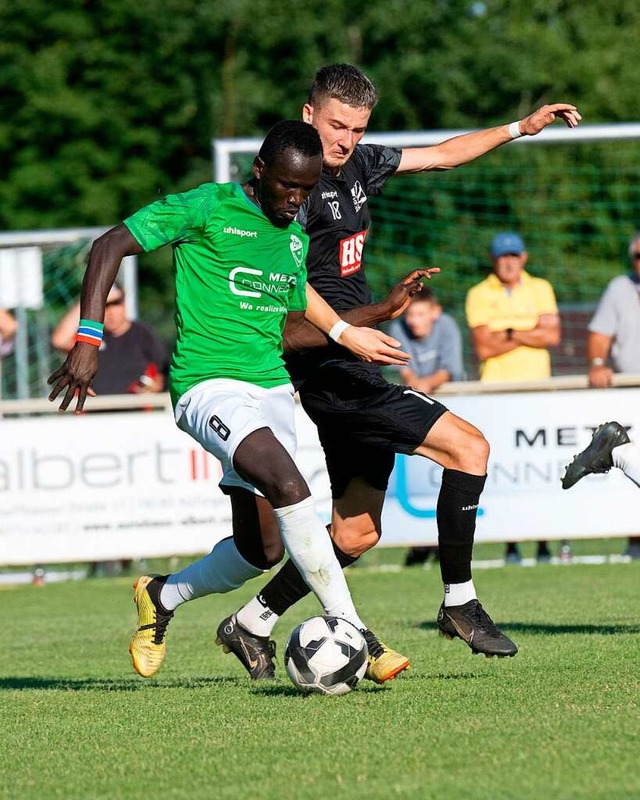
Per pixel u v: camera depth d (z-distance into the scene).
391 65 83.69
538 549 33.00
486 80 85.50
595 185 68.44
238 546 14.75
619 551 37.19
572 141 33.81
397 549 38.38
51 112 80.44
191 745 11.28
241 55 83.50
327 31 84.19
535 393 30.67
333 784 9.56
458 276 63.22
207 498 31.11
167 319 77.44
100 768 10.62
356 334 14.21
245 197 13.52
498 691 13.13
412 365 31.66
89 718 13.02
